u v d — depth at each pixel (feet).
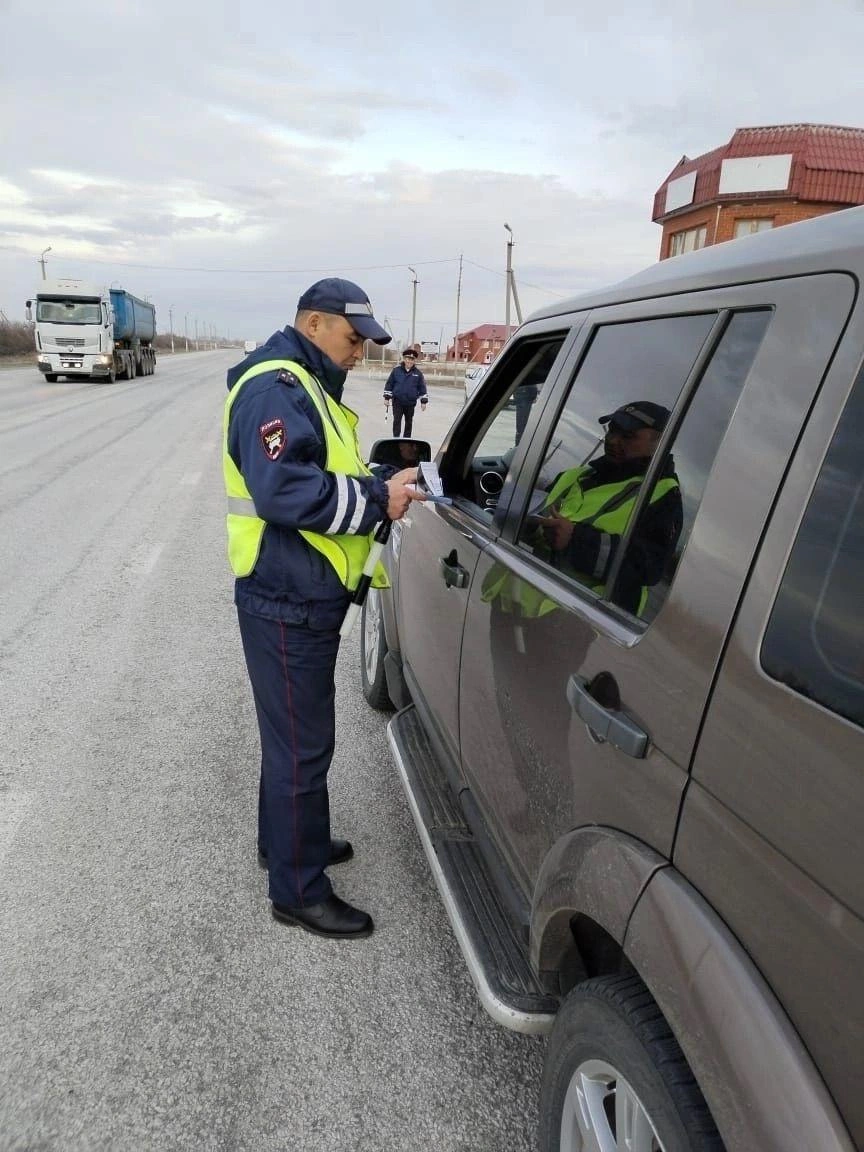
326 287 7.36
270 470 6.79
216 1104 6.59
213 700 13.57
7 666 14.64
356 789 11.32
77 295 94.27
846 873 3.16
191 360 239.30
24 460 38.22
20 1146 6.17
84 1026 7.24
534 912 5.59
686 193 76.02
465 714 7.69
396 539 11.15
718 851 3.88
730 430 4.38
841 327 3.87
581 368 6.66
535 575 6.38
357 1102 6.68
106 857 9.56
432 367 191.62
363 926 8.52
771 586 3.86
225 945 8.30
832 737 3.34
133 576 20.35
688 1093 4.01
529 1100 6.76
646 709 4.51
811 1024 3.29
